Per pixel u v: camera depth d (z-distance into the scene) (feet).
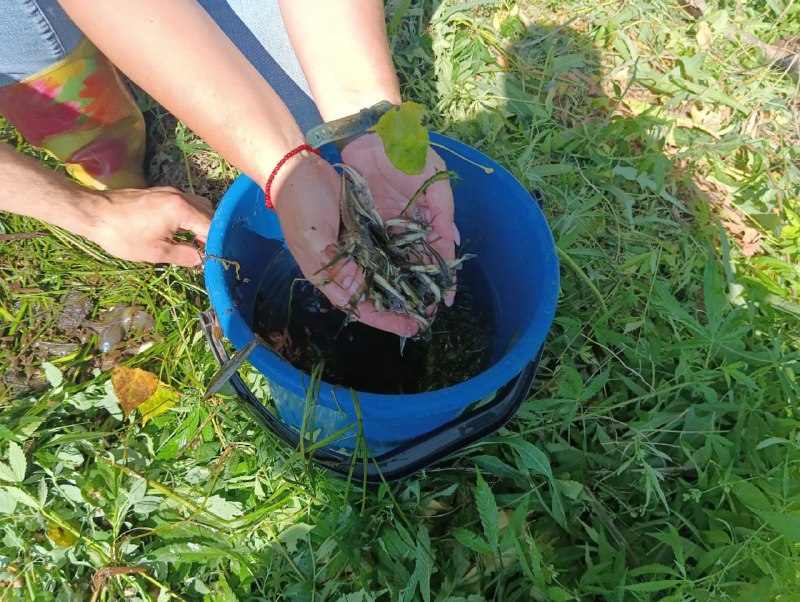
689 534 3.98
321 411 3.50
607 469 4.22
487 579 3.77
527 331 3.36
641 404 4.56
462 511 4.07
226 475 4.16
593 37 6.61
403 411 3.03
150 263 5.08
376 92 3.91
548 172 5.45
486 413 3.52
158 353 4.66
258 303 4.09
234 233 3.67
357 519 3.84
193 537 3.91
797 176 5.77
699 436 4.26
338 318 4.09
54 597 3.73
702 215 5.34
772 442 3.97
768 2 6.83
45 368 4.43
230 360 3.24
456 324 4.14
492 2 6.56
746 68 6.52
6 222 5.18
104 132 5.03
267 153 3.22
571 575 3.80
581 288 4.98
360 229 3.40
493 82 6.13
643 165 5.54
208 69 3.15
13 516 3.85
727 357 4.59
